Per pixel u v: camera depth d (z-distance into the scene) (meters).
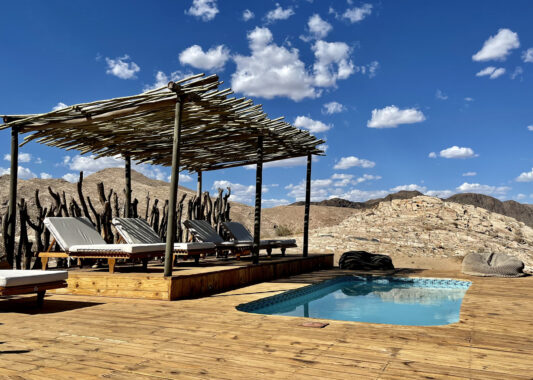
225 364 2.64
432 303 6.30
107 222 7.81
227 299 5.39
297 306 6.07
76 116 6.27
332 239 15.45
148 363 2.66
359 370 2.52
